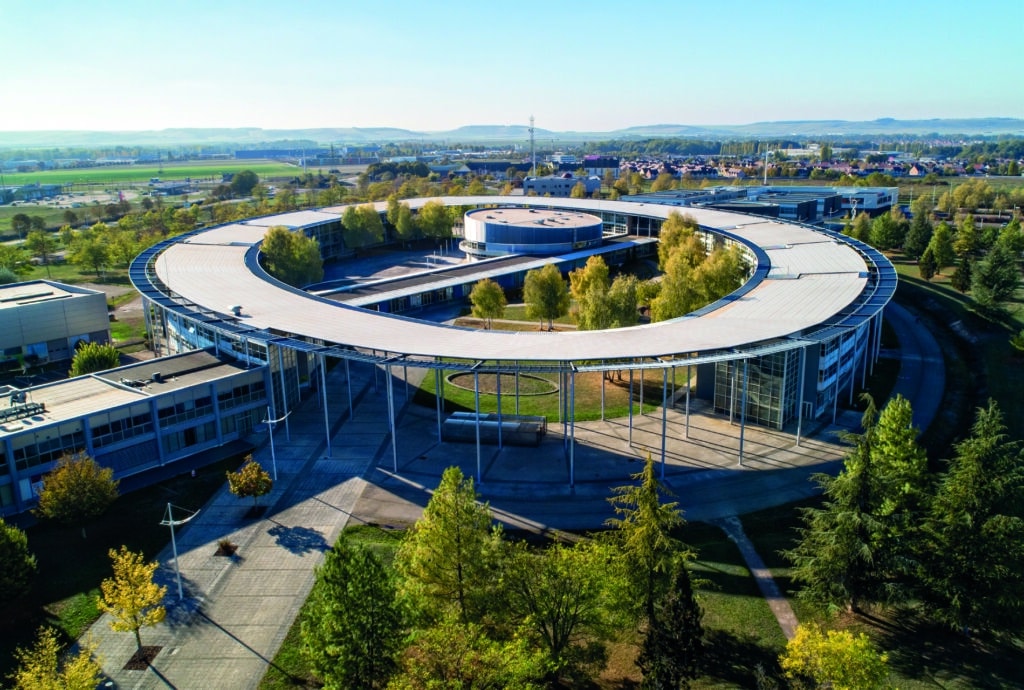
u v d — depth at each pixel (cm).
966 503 4619
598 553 4466
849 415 8525
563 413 8494
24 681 4009
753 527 6175
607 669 4603
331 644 3803
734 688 4359
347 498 6912
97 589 5606
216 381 8000
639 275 16550
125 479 7369
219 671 4766
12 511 6738
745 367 7112
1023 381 9119
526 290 11862
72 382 8006
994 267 11656
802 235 14212
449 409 9025
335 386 9944
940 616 4659
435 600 4297
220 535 6328
